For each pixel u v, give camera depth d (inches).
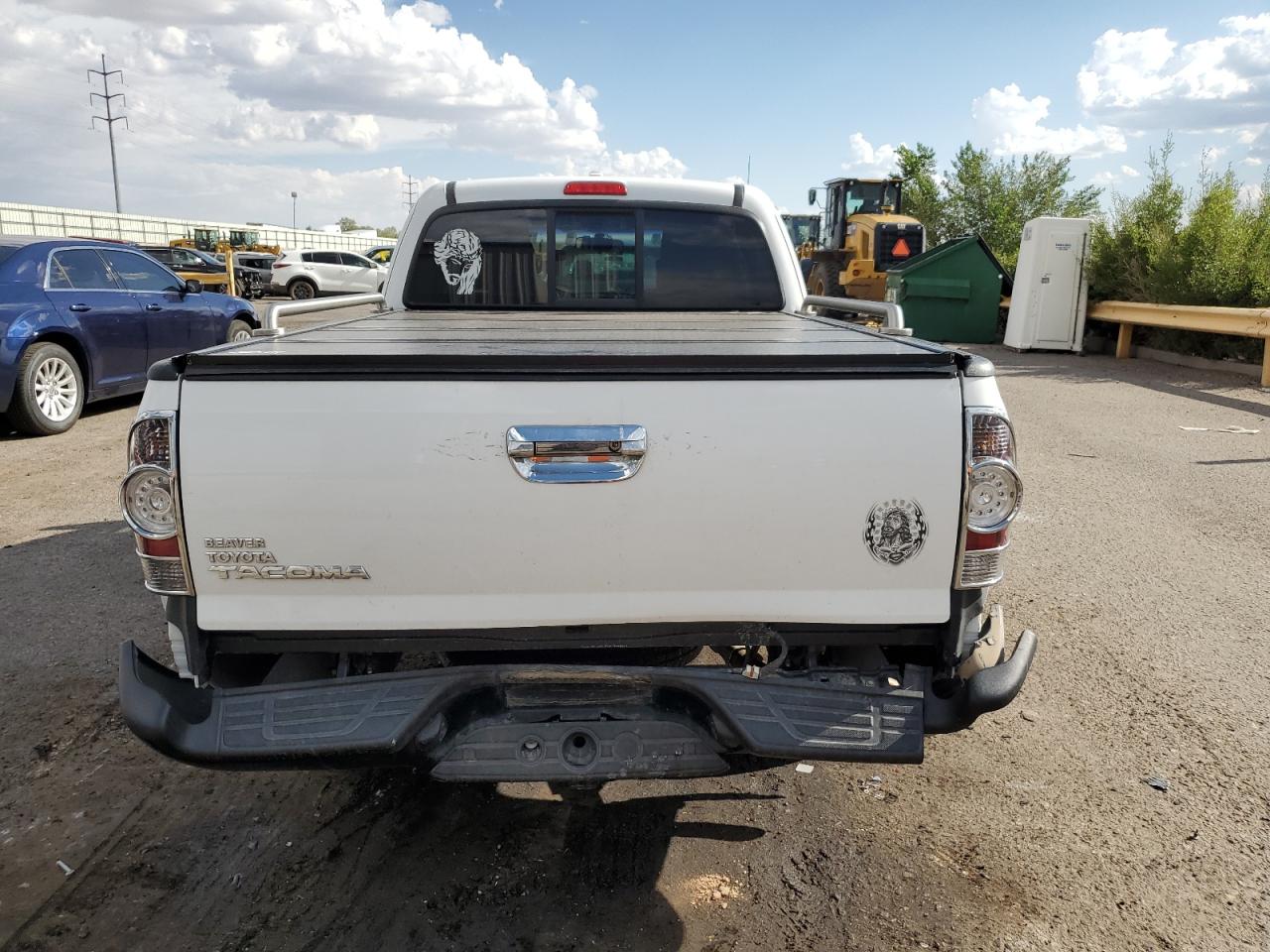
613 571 94.0
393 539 92.3
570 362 90.9
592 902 108.2
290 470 91.0
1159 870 113.7
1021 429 359.6
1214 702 153.6
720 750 99.5
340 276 1126.4
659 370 91.5
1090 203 1076.5
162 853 116.6
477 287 195.5
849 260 839.1
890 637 98.9
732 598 95.3
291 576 93.0
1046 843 119.2
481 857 116.5
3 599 195.5
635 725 99.4
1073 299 598.2
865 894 109.7
